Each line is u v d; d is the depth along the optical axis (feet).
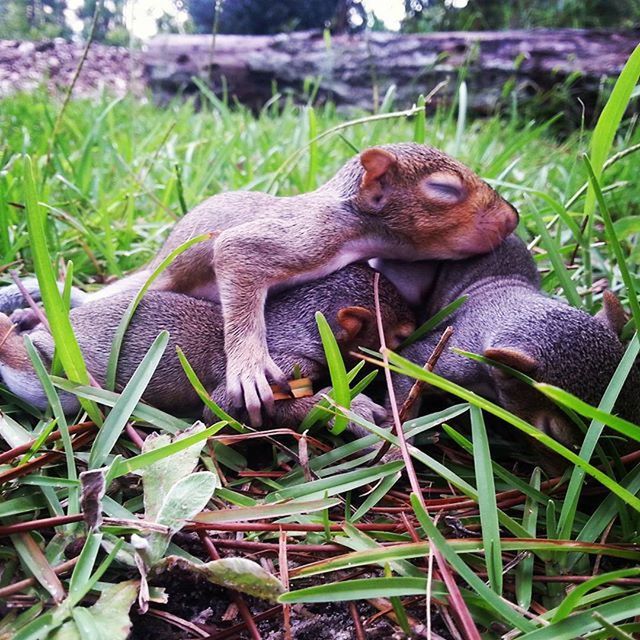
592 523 0.31
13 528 0.28
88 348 0.39
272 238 0.42
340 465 0.35
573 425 0.34
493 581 0.27
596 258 0.59
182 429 0.36
